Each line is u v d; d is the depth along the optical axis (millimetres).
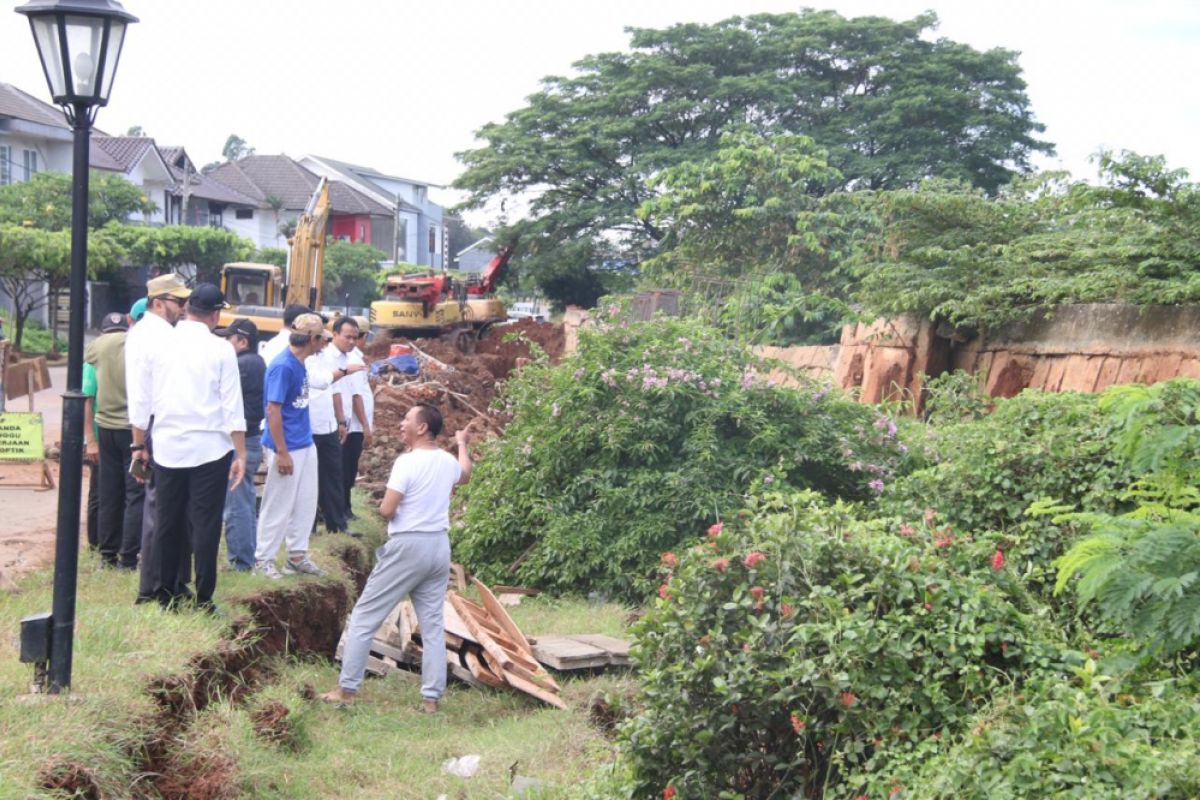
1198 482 5965
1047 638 5691
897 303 15344
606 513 11398
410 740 7156
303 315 8914
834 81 39312
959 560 6070
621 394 11844
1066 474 8234
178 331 7375
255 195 60719
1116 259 13398
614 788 5742
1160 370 12344
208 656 6785
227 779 5918
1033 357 14312
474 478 12977
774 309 17594
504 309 37781
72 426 5840
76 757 5164
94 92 5793
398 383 22938
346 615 9430
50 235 29359
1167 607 4957
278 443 8633
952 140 37156
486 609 9766
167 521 7316
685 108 38188
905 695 5250
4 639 6527
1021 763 4352
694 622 5762
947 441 9805
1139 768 4160
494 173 39406
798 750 5477
